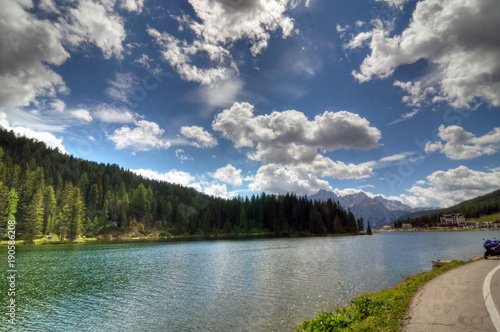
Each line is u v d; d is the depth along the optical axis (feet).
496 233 554.87
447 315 27.32
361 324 28.76
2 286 100.83
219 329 58.39
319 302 74.79
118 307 74.64
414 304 32.83
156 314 68.54
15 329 59.98
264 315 65.98
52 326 61.62
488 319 25.25
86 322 63.77
